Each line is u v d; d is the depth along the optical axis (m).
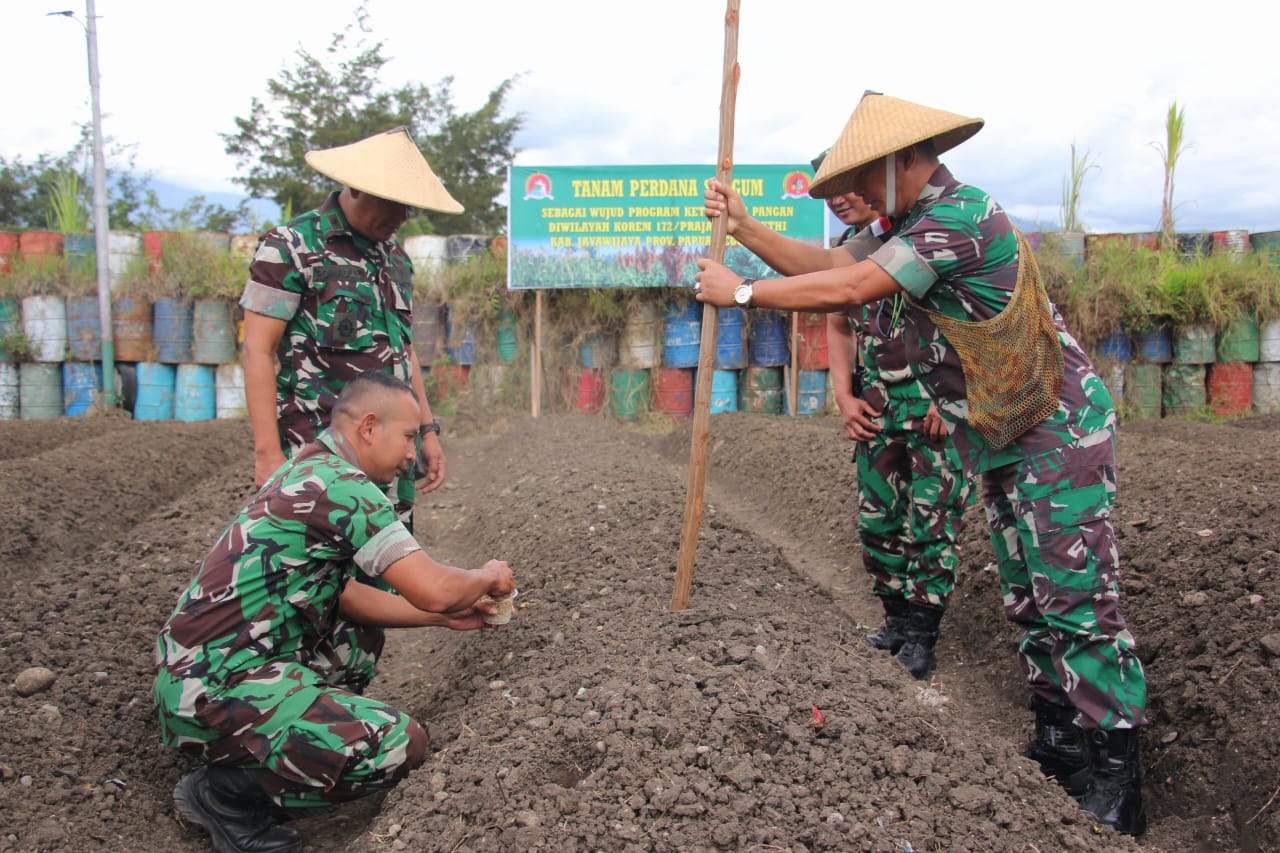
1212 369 12.03
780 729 2.92
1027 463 2.97
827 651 3.54
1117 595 2.95
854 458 4.29
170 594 4.68
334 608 3.11
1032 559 3.00
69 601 4.53
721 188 3.46
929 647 4.12
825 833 2.48
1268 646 3.29
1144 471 5.86
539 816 2.58
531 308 12.50
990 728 3.75
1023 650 3.30
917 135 2.95
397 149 3.48
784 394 12.40
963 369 2.99
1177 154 12.88
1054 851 2.52
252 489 7.36
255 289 3.46
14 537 5.82
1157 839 2.99
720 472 9.02
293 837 2.89
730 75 3.43
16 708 3.42
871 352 3.98
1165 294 11.70
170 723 2.85
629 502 6.20
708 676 3.21
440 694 3.96
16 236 13.27
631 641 3.61
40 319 12.35
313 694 2.88
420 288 12.46
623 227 11.81
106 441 8.91
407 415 3.08
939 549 4.00
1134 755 2.95
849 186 3.27
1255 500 4.57
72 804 2.98
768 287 3.17
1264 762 2.95
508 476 8.38
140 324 12.27
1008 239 2.87
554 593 4.57
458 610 3.06
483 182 25.75
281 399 3.63
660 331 12.33
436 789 2.76
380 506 2.92
